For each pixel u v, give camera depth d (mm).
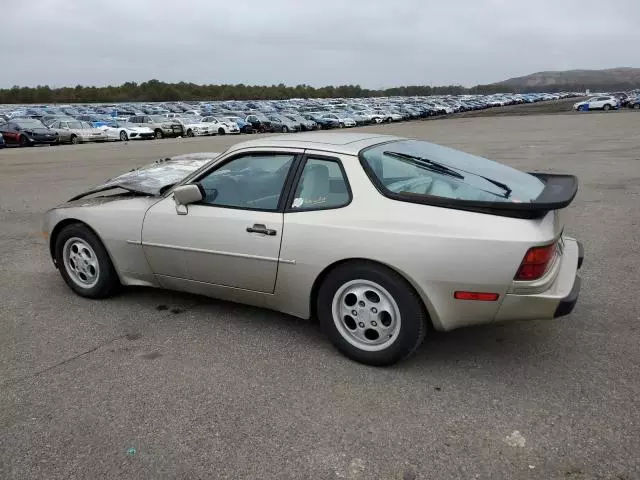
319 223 3398
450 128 33750
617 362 3391
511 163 13625
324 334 3914
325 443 2666
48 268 5586
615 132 23938
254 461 2547
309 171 3576
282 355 3594
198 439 2713
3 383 3277
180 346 3744
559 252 3480
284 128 40062
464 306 3127
